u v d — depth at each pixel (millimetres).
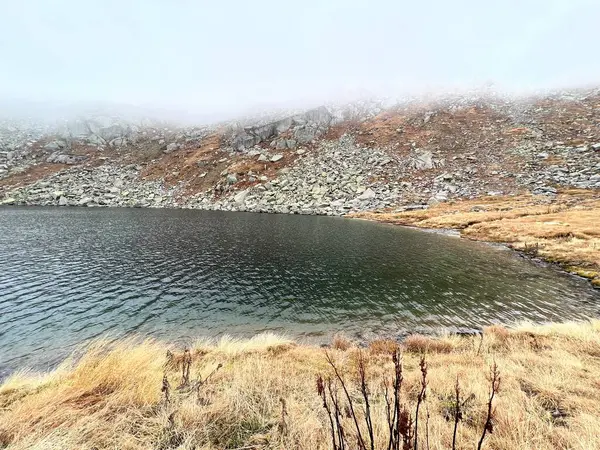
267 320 18859
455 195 79938
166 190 106188
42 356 14453
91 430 4395
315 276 27859
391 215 72312
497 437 4453
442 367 8727
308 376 8102
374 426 4367
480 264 32562
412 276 28203
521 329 14305
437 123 118000
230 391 5785
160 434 4398
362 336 16703
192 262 31688
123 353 7738
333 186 95625
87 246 38062
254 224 61125
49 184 105375
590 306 21625
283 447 4059
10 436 4266
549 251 36156
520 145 93562
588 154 80500
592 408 5719
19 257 32406
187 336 16703
